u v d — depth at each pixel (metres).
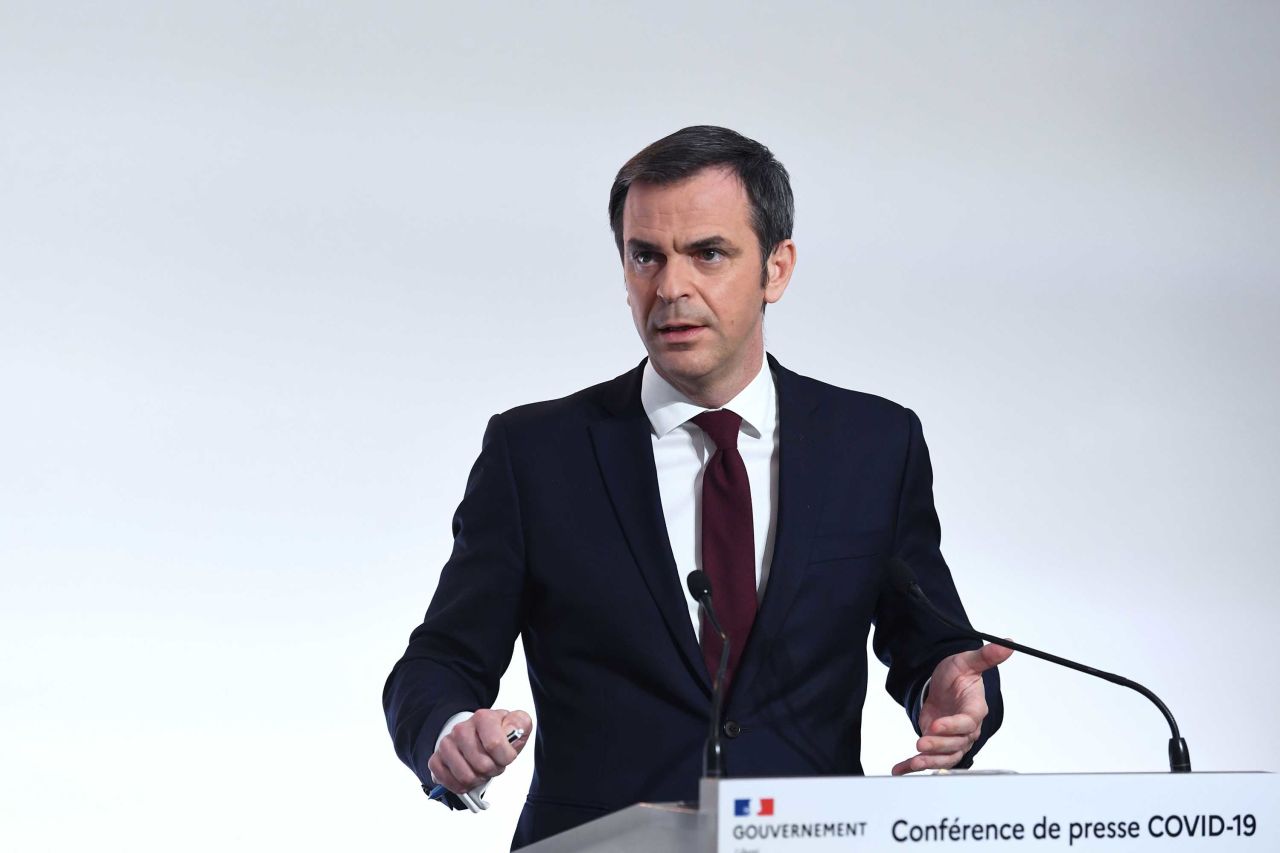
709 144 6.27
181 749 9.95
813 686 6.29
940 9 11.73
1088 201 11.85
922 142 11.60
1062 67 11.92
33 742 9.73
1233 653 11.68
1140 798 4.25
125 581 10.01
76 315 10.12
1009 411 11.55
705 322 6.18
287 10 10.62
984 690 6.32
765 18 11.40
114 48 10.34
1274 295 12.09
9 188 10.09
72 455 10.03
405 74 10.79
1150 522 11.70
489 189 10.86
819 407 6.82
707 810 3.93
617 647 6.27
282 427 10.38
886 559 6.61
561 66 11.05
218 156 10.44
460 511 6.86
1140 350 11.83
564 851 4.37
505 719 5.14
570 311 10.88
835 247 11.37
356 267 10.62
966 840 4.08
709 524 6.46
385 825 10.23
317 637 10.27
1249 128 12.19
